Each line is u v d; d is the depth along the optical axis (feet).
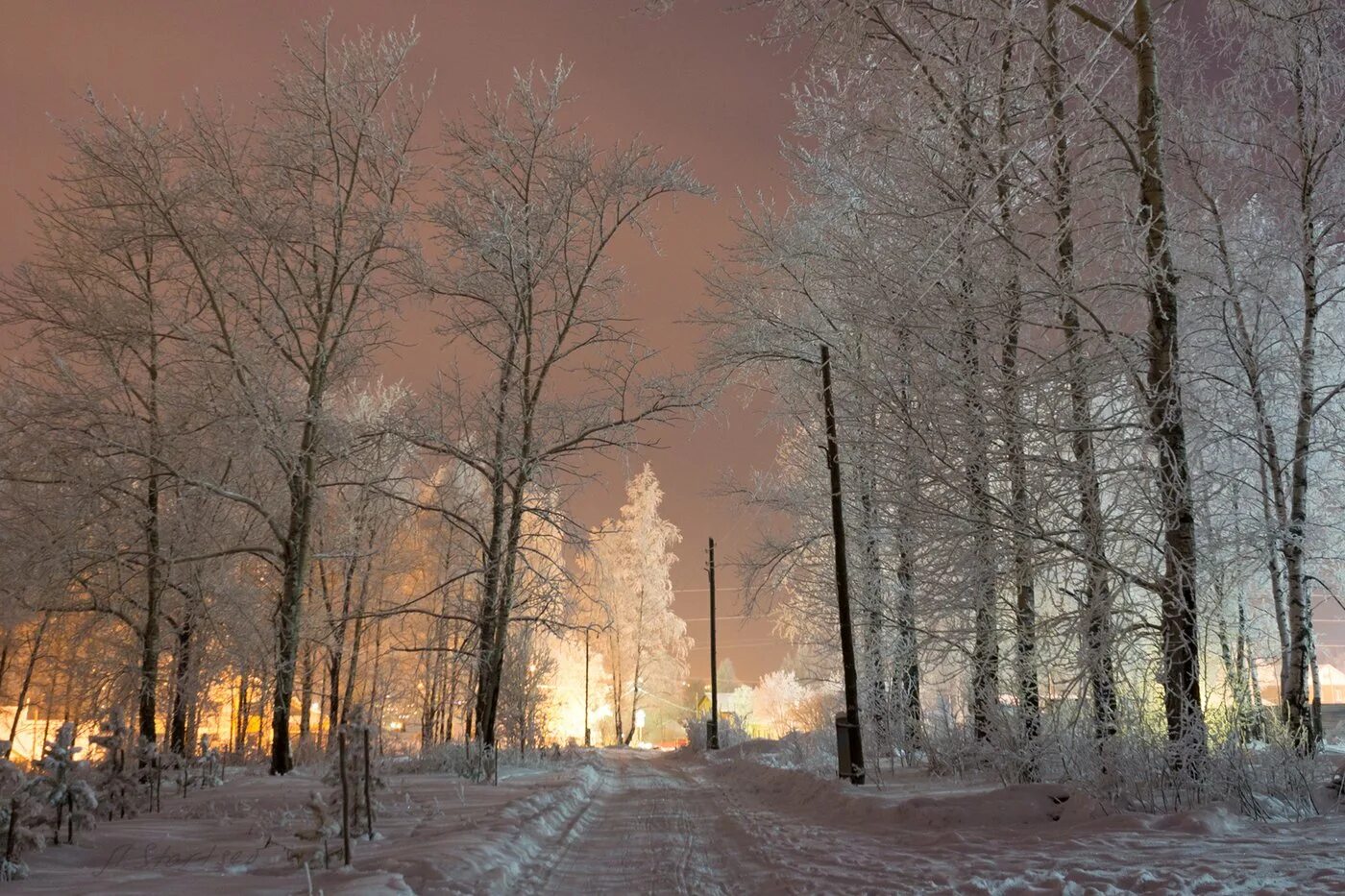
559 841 30.14
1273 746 31.07
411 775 53.16
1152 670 33.68
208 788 42.75
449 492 78.38
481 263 68.95
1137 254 34.86
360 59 64.75
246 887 19.25
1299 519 43.37
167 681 68.90
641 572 158.61
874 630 59.72
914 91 38.83
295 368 65.00
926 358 38.17
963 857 23.93
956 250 37.24
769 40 34.22
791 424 70.44
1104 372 35.42
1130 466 33.99
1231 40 41.63
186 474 61.11
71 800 25.30
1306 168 44.01
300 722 89.71
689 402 68.44
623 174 70.95
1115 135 36.88
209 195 61.26
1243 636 45.80
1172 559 32.99
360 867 21.93
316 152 64.54
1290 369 43.37
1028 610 39.01
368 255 64.69
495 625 66.44
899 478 40.14
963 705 48.11
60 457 58.54
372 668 100.01
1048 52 35.88
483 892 20.13
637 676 156.25
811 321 65.67
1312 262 43.98
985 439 36.55
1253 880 18.71
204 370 62.80
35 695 87.51
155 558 64.13
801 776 45.47
